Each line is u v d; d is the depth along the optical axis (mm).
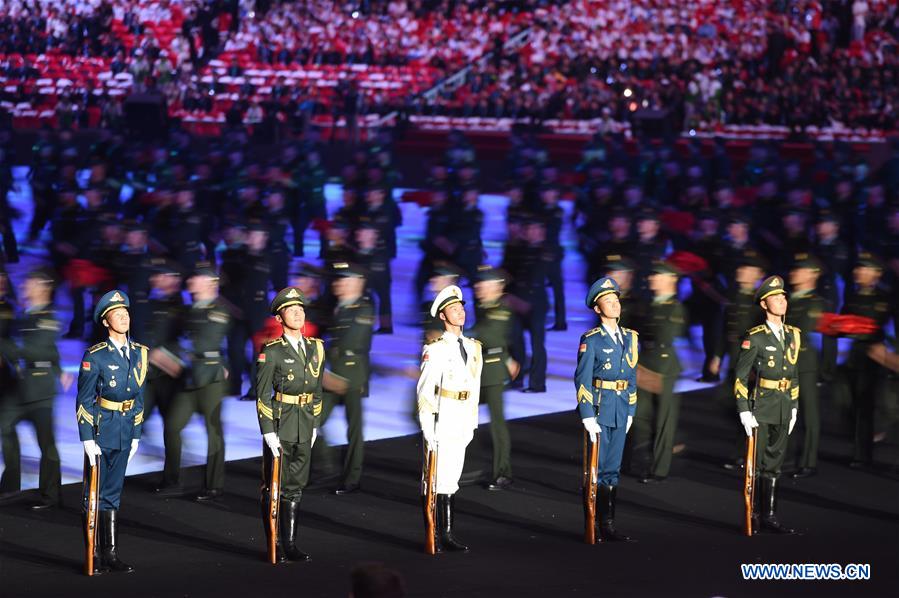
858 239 35688
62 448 22094
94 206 30500
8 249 40219
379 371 27188
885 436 22484
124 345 16359
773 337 17531
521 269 26297
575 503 19078
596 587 15031
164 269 21172
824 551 16703
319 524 18000
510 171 43031
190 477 20156
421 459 21422
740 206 33250
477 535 17500
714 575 15562
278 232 31156
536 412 24828
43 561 16156
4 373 18469
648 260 27750
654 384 19969
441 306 16875
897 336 22016
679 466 20953
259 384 16234
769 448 17750
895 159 39875
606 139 45625
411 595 14664
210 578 15445
